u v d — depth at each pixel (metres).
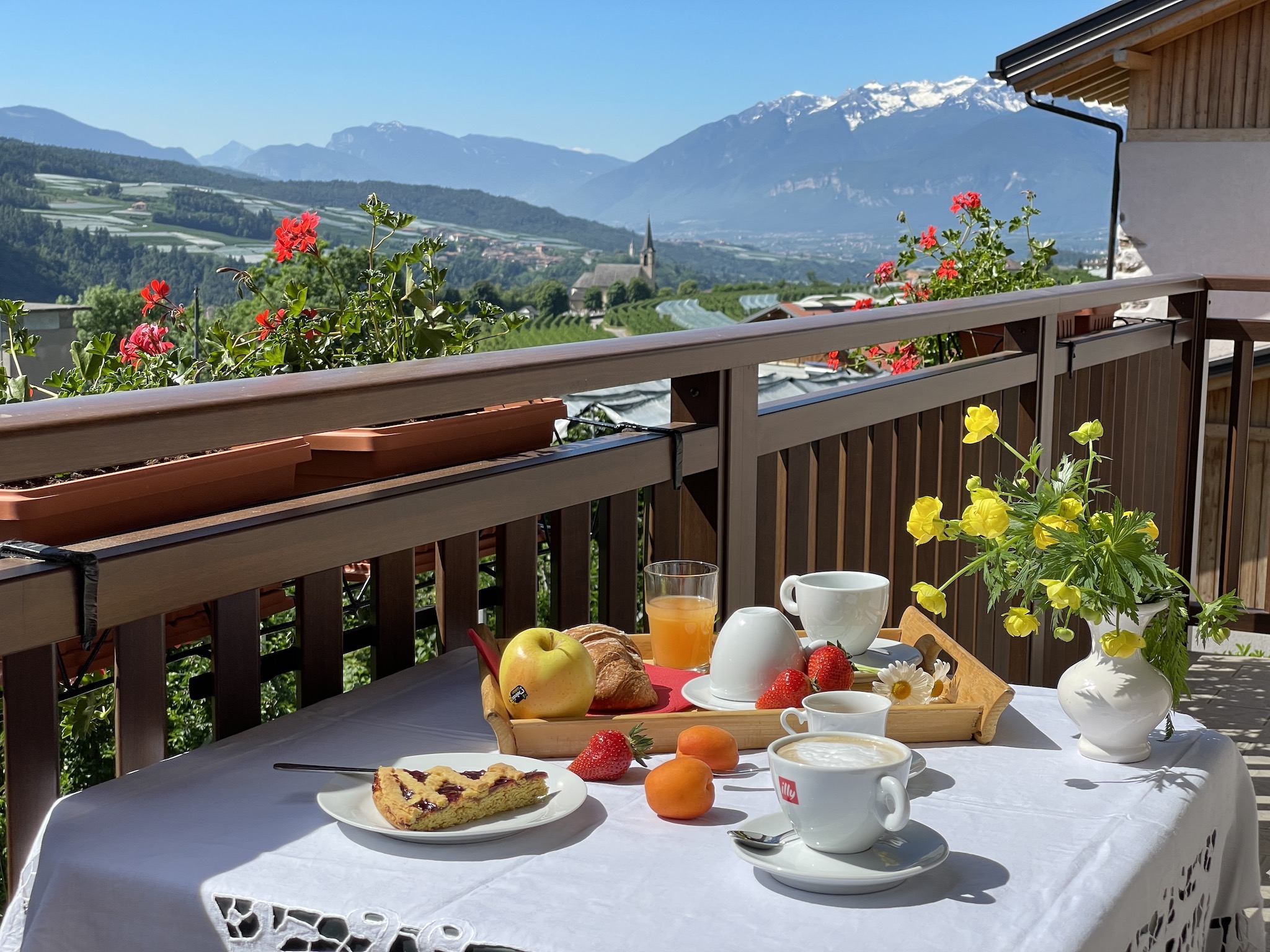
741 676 1.39
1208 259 5.54
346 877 0.99
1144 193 5.64
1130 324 4.00
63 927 1.02
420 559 2.44
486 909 0.93
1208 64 5.47
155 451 1.21
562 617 1.91
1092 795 1.20
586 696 1.31
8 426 1.08
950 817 1.14
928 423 2.75
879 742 1.08
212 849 1.05
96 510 1.33
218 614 1.39
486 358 1.63
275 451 1.53
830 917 0.92
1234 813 1.40
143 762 1.33
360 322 2.94
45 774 1.23
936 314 2.51
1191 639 4.52
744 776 1.24
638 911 0.93
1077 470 1.39
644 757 1.29
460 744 1.31
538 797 1.13
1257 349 5.56
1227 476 4.32
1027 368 3.05
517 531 1.81
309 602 1.51
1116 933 0.97
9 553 1.21
